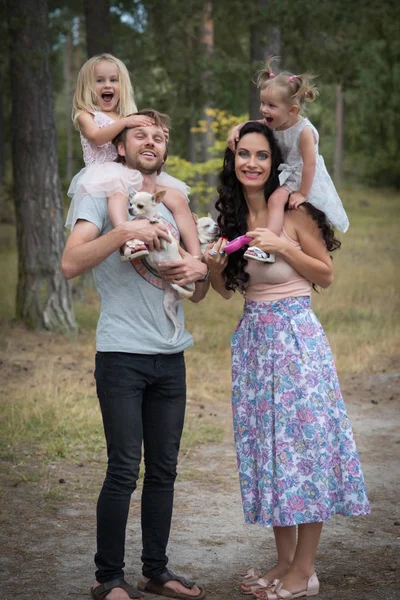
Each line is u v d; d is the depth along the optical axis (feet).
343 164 147.84
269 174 14.32
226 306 49.93
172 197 14.40
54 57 41.19
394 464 22.41
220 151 75.25
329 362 14.33
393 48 57.16
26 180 41.42
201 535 17.12
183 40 55.88
